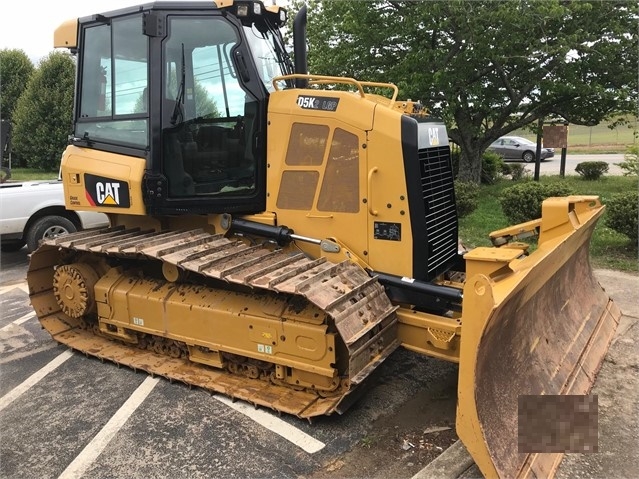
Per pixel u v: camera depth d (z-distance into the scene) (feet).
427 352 12.24
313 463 10.55
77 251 16.55
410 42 41.14
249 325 12.85
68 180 15.79
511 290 8.68
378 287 12.32
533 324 11.25
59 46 16.06
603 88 39.73
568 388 11.30
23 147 71.87
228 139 14.03
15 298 21.86
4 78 82.89
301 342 12.14
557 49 36.91
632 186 47.50
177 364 14.74
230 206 14.21
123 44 14.57
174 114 14.02
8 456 11.00
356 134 12.73
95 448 11.19
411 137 12.21
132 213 14.55
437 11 37.01
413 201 12.38
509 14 36.06
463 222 33.81
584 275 15.06
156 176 14.17
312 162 13.34
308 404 12.28
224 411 12.52
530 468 9.08
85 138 15.62
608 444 10.89
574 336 12.89
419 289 12.28
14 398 13.42
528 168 72.90
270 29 15.42
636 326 16.71
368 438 11.32
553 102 43.37
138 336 15.65
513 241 13.67
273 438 11.40
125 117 14.61
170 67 13.98
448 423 11.82
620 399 12.62
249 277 11.52
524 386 10.22
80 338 16.71
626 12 38.55
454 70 39.70
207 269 12.28
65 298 16.33
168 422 12.10
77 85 15.80
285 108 13.53
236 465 10.53
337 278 11.80
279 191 13.84
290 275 11.69
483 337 8.48
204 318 13.61
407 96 38.45
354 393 11.89
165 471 10.39
